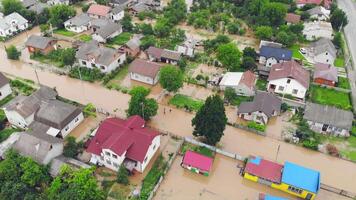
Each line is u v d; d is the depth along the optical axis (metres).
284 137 64.75
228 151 61.34
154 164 57.88
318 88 79.38
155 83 79.50
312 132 65.12
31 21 108.06
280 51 86.56
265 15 105.69
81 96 75.00
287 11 111.88
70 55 82.69
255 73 83.25
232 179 56.22
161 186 54.69
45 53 89.81
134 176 55.62
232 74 78.94
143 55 91.56
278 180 53.41
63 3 119.19
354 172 58.25
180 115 69.75
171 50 90.75
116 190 53.12
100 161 56.62
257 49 95.81
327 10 114.56
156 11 117.19
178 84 71.62
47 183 52.41
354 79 82.94
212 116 56.59
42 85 78.31
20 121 64.31
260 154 61.16
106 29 97.56
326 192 54.28
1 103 71.50
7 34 100.00
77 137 63.84
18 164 51.91
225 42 95.38
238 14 113.62
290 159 60.38
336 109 67.75
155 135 57.06
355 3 127.44
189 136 64.38
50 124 62.00
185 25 110.44
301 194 52.56
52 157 55.56
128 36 101.12
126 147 54.19
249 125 65.69
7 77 81.25
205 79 79.00
